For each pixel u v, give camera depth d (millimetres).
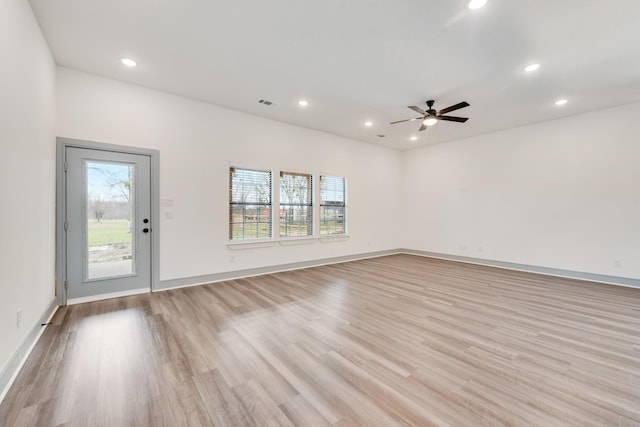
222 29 2654
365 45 2896
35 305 2490
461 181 6523
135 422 1550
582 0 2242
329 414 1612
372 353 2303
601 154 4656
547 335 2637
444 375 1997
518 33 2676
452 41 2818
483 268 5738
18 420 1553
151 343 2457
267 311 3246
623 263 4461
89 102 3490
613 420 1563
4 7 1849
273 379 1947
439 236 6949
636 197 4363
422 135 6246
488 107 4555
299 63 3254
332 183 6289
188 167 4242
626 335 2639
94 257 3561
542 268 5277
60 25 2592
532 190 5410
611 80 3621
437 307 3395
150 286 3959
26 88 2262
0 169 1781
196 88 3906
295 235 5617
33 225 2447
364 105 4496
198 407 1670
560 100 4273
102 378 1945
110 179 3666
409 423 1542
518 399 1744
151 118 3928
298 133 5590
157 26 2613
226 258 4648
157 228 3980
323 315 3125
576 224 4910
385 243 7363
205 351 2324
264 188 5164
